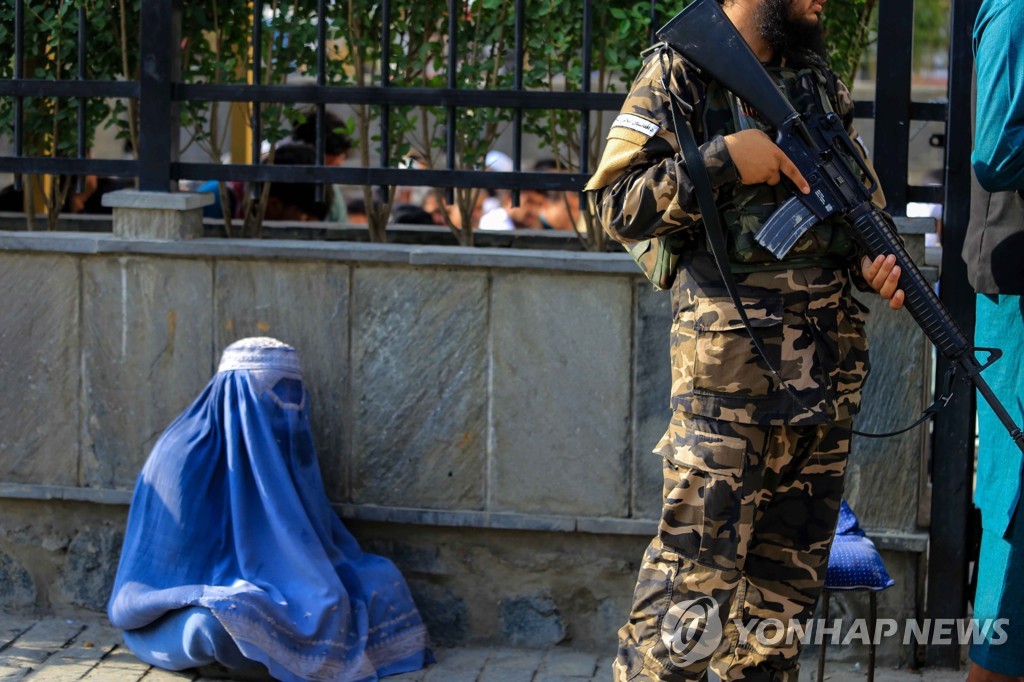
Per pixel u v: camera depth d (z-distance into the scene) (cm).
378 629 370
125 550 375
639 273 371
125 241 390
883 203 291
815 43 285
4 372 402
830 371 275
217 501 374
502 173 382
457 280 381
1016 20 287
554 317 378
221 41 424
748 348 271
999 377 321
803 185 268
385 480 391
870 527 376
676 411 285
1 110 433
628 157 275
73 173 401
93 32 420
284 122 516
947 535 371
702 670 288
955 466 369
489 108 395
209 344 394
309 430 381
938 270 371
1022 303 313
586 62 378
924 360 368
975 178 323
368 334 387
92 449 401
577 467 382
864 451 373
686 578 283
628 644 297
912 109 365
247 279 390
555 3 391
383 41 386
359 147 440
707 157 264
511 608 393
